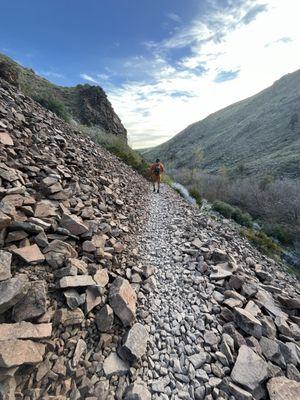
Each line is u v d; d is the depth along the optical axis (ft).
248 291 16.20
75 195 19.47
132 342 10.46
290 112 322.96
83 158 30.89
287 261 51.75
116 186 32.91
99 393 8.30
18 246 10.92
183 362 10.64
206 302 14.97
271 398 9.12
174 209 39.93
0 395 6.18
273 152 237.66
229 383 9.57
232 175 204.03
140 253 20.66
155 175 54.60
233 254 24.73
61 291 10.37
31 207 13.70
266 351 11.63
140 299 14.06
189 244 23.79
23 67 155.74
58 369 7.98
